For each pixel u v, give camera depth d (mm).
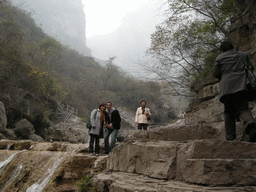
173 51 10094
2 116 13211
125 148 4375
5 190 5750
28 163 6324
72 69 37375
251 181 2646
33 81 19016
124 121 28797
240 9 7875
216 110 7746
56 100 23891
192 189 2551
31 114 17438
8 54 17391
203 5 8289
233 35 8062
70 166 5105
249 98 3486
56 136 15039
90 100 29891
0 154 7586
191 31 9281
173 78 11023
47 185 4887
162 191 2703
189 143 3121
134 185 3209
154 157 3578
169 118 38531
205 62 9742
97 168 5027
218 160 2693
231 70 3416
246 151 2984
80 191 4336
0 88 16781
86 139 14711
